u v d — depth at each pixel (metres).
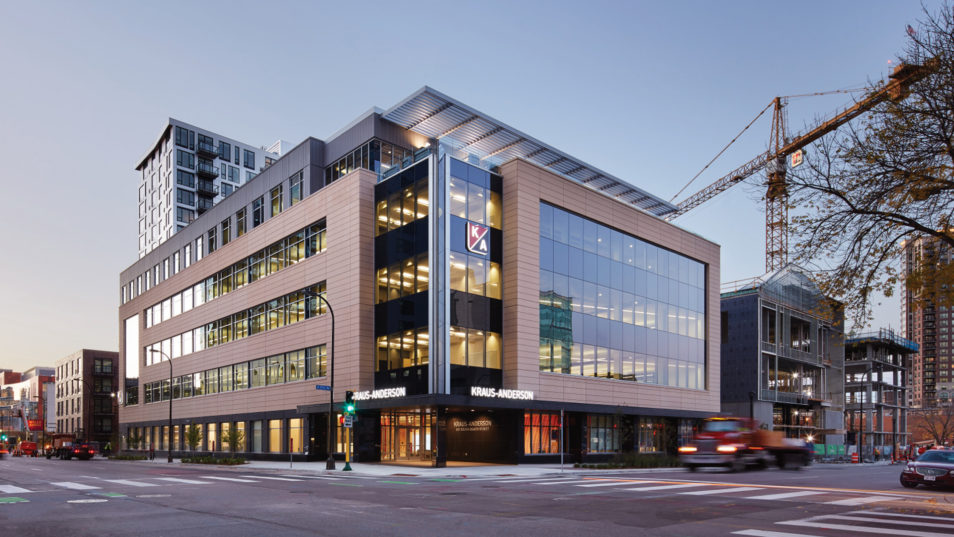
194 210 102.62
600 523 12.72
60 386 131.75
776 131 116.69
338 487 21.81
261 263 53.88
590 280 46.12
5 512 14.47
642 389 49.41
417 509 15.02
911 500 17.17
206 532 11.60
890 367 101.88
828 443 78.69
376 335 41.44
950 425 133.75
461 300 37.97
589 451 44.38
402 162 42.16
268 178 54.44
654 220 53.12
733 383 67.94
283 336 49.47
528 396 39.12
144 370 75.94
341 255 43.59
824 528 12.08
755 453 32.06
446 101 43.25
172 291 70.06
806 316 75.31
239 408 54.94
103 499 17.31
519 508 15.23
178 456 65.12
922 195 15.05
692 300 57.16
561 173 52.31
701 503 16.28
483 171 40.88
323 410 42.56
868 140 15.73
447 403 34.94
